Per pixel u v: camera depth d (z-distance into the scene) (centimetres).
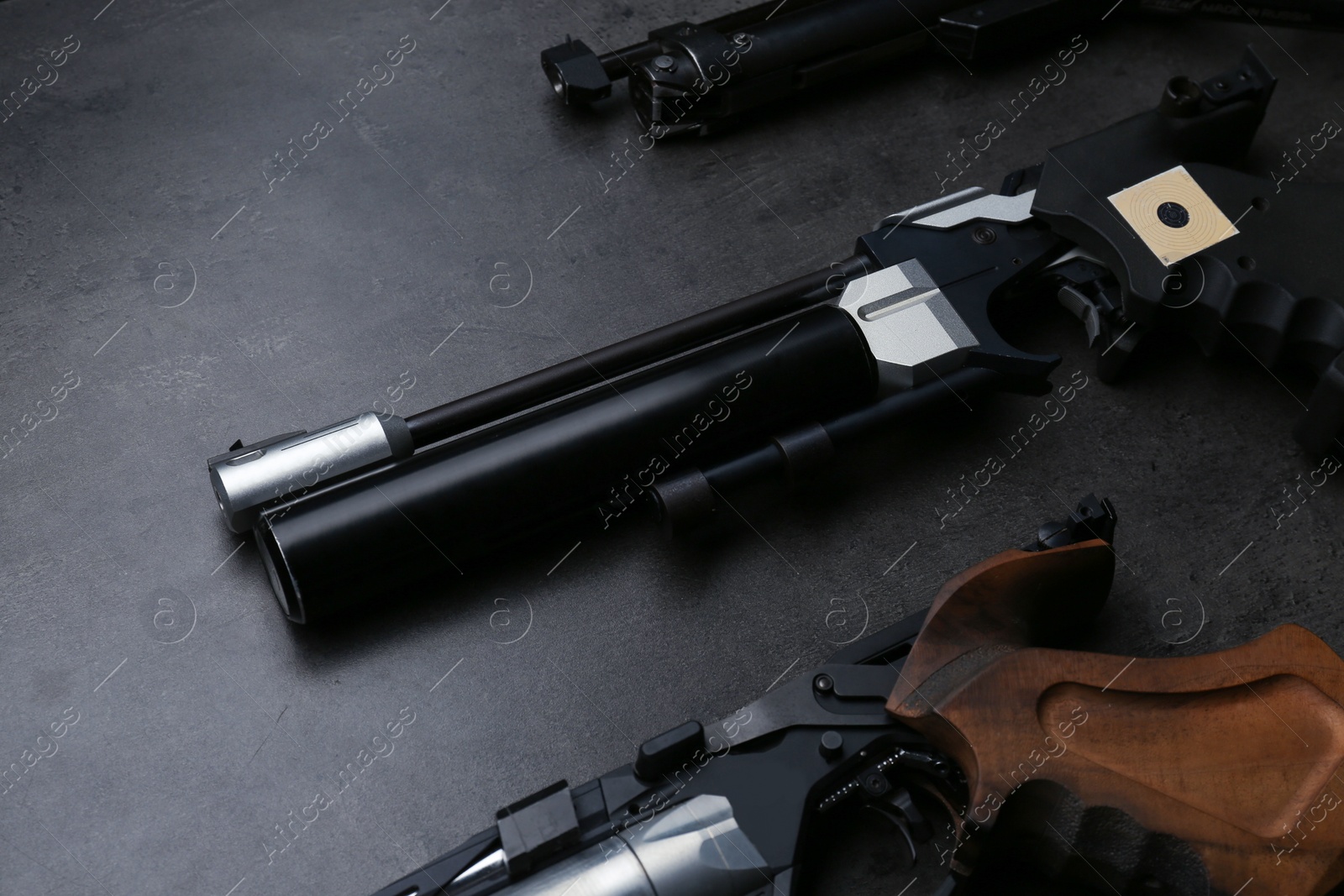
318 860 50
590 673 53
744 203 62
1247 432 58
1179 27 67
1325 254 56
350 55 64
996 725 48
